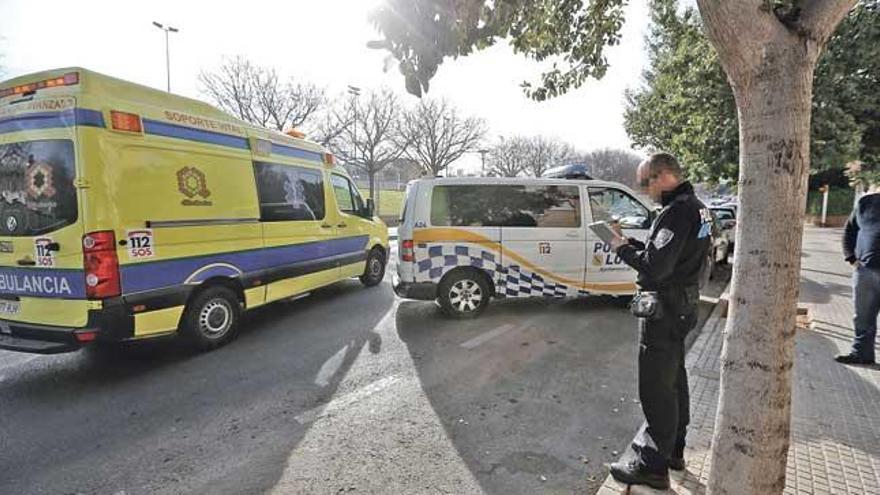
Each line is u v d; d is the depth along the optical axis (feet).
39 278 12.93
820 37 5.22
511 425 10.75
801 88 5.21
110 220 12.74
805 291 24.63
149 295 13.74
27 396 12.35
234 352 15.72
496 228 19.21
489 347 16.05
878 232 12.98
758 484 5.82
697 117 25.70
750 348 5.67
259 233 17.83
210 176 15.79
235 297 16.90
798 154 5.28
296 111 80.12
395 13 5.98
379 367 14.28
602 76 11.18
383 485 8.56
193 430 10.55
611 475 8.41
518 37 9.53
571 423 10.85
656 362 7.86
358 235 25.08
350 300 23.26
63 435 10.36
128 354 15.55
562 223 19.69
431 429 10.55
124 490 8.46
